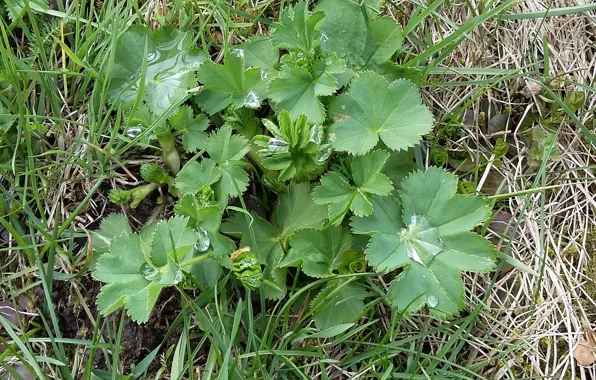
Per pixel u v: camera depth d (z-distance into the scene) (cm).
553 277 26
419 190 24
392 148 23
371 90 23
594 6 27
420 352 24
